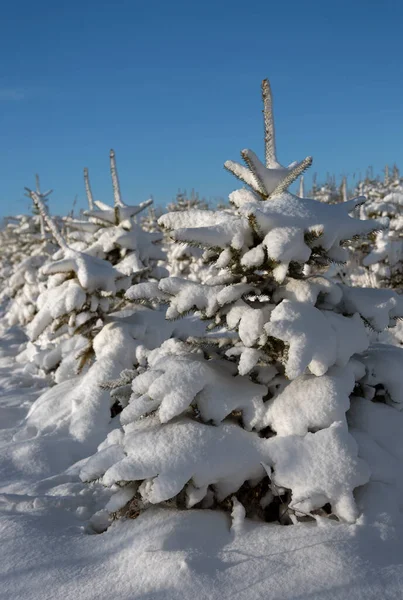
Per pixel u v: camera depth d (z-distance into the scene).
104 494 3.76
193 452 2.93
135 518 3.05
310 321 2.97
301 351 2.83
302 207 3.19
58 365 7.43
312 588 2.33
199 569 2.49
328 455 2.87
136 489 3.02
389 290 3.39
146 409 3.14
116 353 6.02
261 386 3.28
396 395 3.48
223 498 3.03
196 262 14.20
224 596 2.32
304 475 2.84
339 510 2.78
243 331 3.01
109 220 8.05
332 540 2.61
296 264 3.23
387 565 2.46
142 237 8.11
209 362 3.40
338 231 3.12
